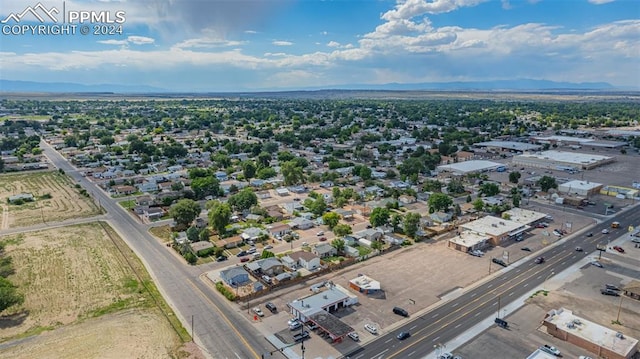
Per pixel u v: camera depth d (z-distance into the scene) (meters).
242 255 105.38
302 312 75.88
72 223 129.12
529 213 134.62
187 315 78.00
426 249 110.00
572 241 115.62
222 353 66.88
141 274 94.50
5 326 73.62
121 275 93.62
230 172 189.88
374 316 78.31
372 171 198.50
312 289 88.00
